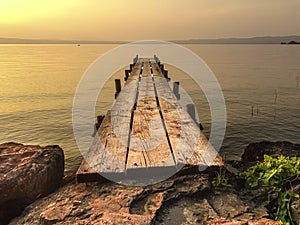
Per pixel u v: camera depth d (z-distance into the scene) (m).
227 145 16.08
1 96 33.38
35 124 21.53
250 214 3.15
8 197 3.68
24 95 34.00
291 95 30.64
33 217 3.41
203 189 3.49
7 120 22.75
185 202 3.33
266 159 3.96
